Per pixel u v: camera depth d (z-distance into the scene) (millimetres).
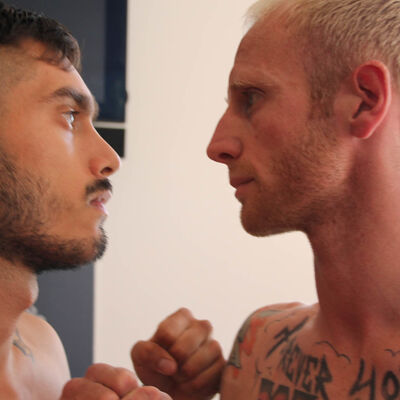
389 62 671
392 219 666
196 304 1987
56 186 801
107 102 1887
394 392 656
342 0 689
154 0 1997
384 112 648
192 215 2000
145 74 1979
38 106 810
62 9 1838
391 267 668
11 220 779
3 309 803
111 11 1886
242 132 743
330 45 684
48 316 1781
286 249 2082
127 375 730
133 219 1946
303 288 2086
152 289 1949
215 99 2039
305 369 747
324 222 699
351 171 677
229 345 2004
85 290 1829
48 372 943
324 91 683
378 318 685
